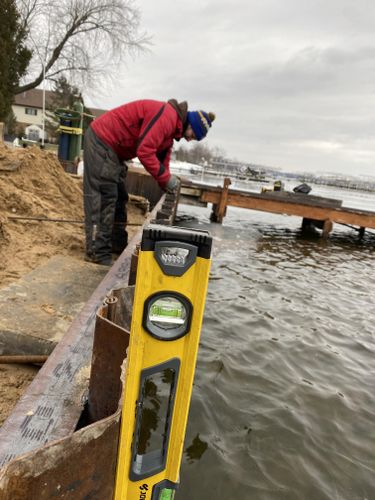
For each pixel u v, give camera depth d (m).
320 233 14.37
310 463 2.48
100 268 4.30
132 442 1.23
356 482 2.38
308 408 3.07
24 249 4.46
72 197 7.05
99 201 4.38
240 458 2.42
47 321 2.84
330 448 2.65
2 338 2.61
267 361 3.76
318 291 6.45
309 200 14.41
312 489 2.28
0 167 6.14
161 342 1.13
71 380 1.87
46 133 40.09
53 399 1.72
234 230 12.52
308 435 2.74
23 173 6.46
